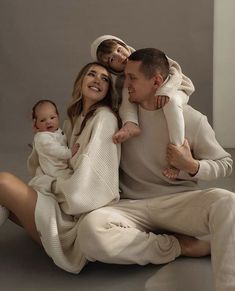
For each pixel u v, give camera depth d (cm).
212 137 179
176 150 171
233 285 151
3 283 176
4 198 177
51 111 194
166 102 173
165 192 185
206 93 356
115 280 176
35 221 174
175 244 185
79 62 368
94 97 181
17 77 375
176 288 169
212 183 273
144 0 352
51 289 171
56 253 173
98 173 174
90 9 358
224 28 346
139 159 184
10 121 380
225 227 162
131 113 181
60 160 188
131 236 172
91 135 178
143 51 176
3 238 212
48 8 361
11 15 365
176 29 352
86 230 168
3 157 331
